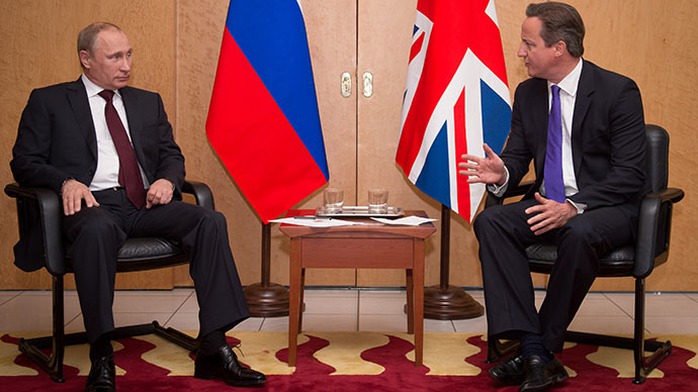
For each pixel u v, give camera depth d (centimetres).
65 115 297
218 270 272
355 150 409
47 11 396
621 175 279
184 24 403
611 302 395
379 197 304
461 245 414
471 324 352
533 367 258
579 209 274
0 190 405
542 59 288
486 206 299
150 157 311
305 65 362
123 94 312
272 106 356
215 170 409
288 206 362
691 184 405
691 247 410
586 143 290
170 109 400
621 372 279
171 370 280
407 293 331
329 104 407
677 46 397
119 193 297
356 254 281
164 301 390
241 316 270
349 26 404
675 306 386
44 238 262
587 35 399
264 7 355
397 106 407
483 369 283
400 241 280
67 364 287
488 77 358
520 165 301
